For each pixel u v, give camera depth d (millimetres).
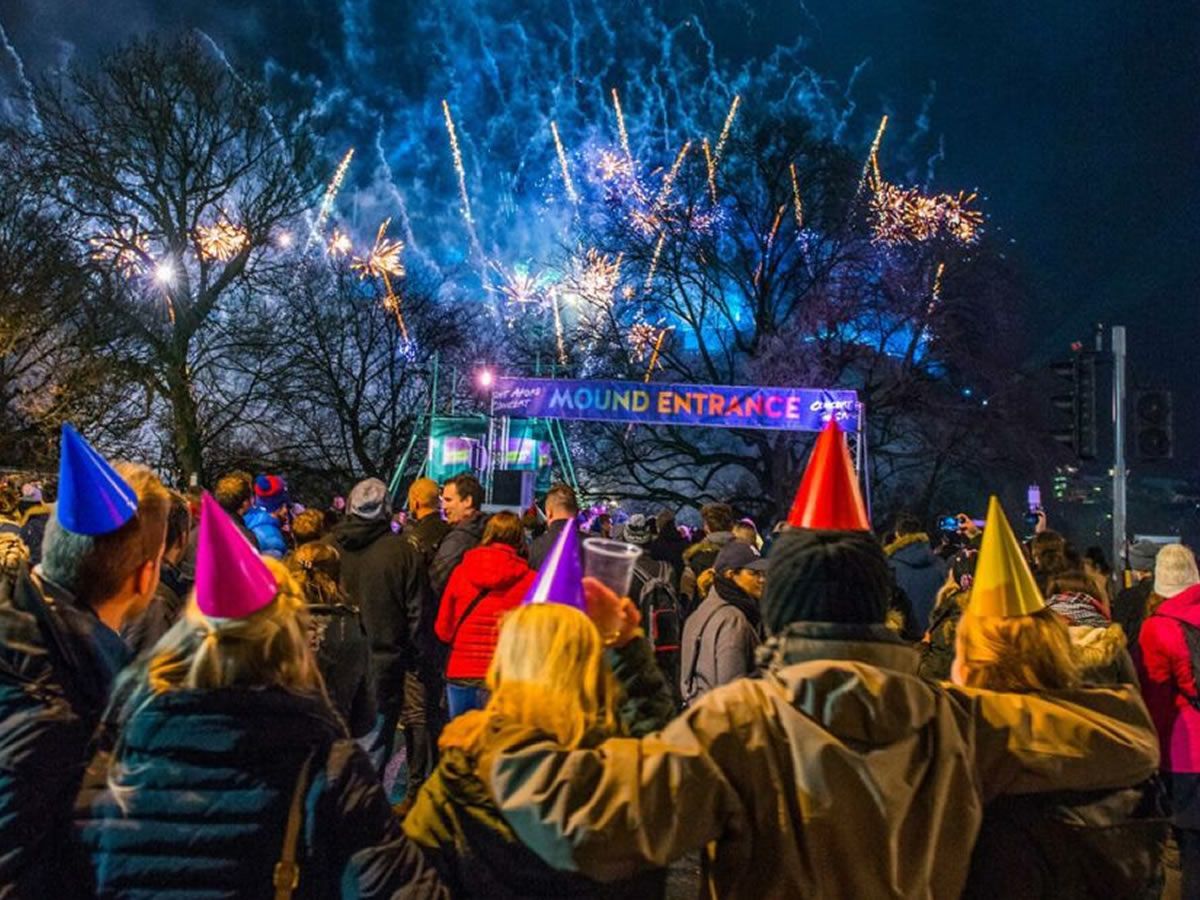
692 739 2232
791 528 2482
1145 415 14023
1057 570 5738
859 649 2348
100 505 2662
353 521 7000
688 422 18156
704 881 2391
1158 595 6129
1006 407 29938
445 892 2488
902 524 9609
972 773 2387
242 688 2328
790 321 31641
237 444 32562
